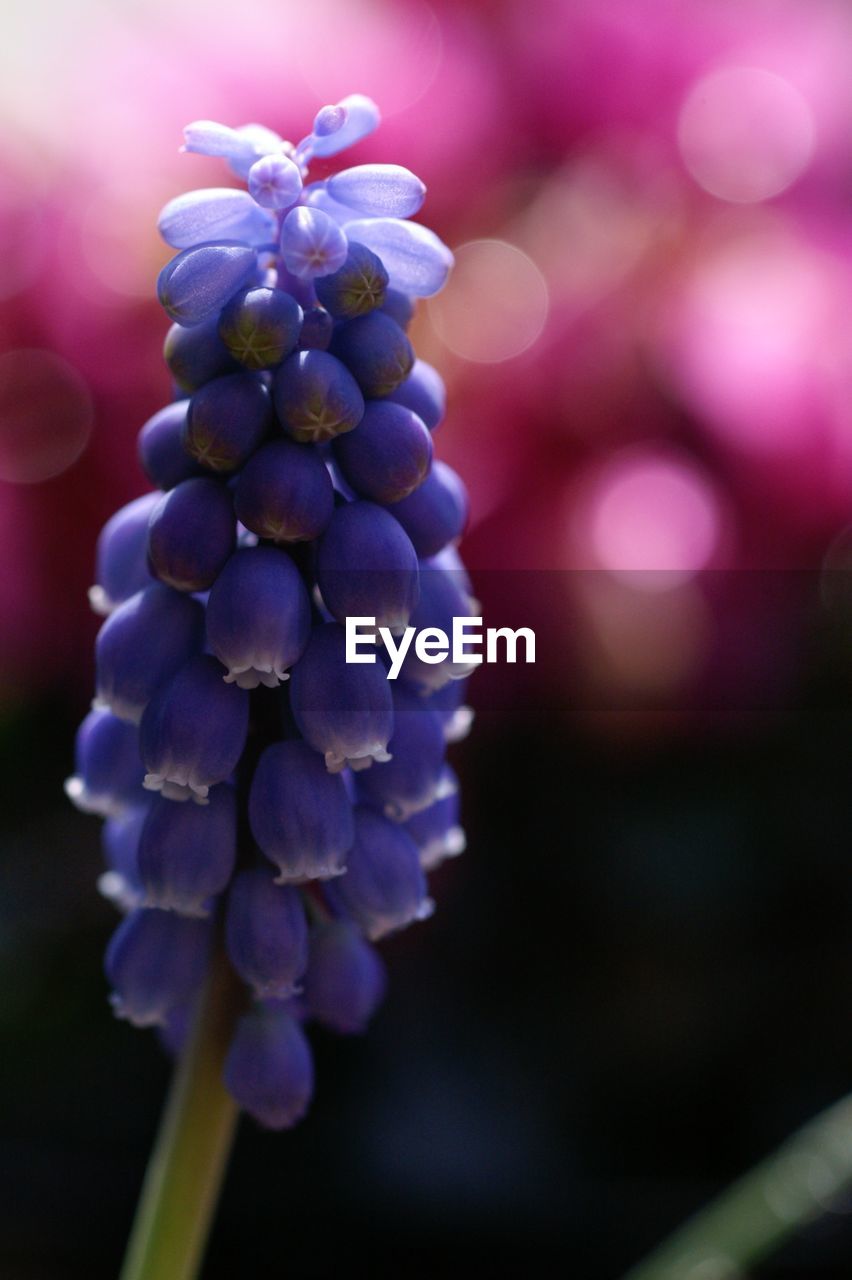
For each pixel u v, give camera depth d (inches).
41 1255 8.2
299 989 5.5
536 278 8.6
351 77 8.3
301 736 5.4
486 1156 8.5
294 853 5.3
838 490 8.0
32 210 8.1
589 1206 8.3
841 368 8.1
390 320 5.3
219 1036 5.6
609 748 8.8
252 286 5.2
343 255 5.1
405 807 5.5
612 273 8.6
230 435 5.2
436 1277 8.3
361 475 5.2
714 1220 7.1
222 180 8.2
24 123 8.1
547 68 8.8
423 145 8.6
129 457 8.3
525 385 8.3
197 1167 5.7
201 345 5.2
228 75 8.2
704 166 8.8
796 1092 8.8
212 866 5.4
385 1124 8.7
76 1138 8.6
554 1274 8.3
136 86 8.2
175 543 5.2
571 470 8.4
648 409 8.3
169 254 8.2
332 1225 8.4
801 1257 8.0
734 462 8.1
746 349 8.1
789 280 8.4
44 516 8.4
